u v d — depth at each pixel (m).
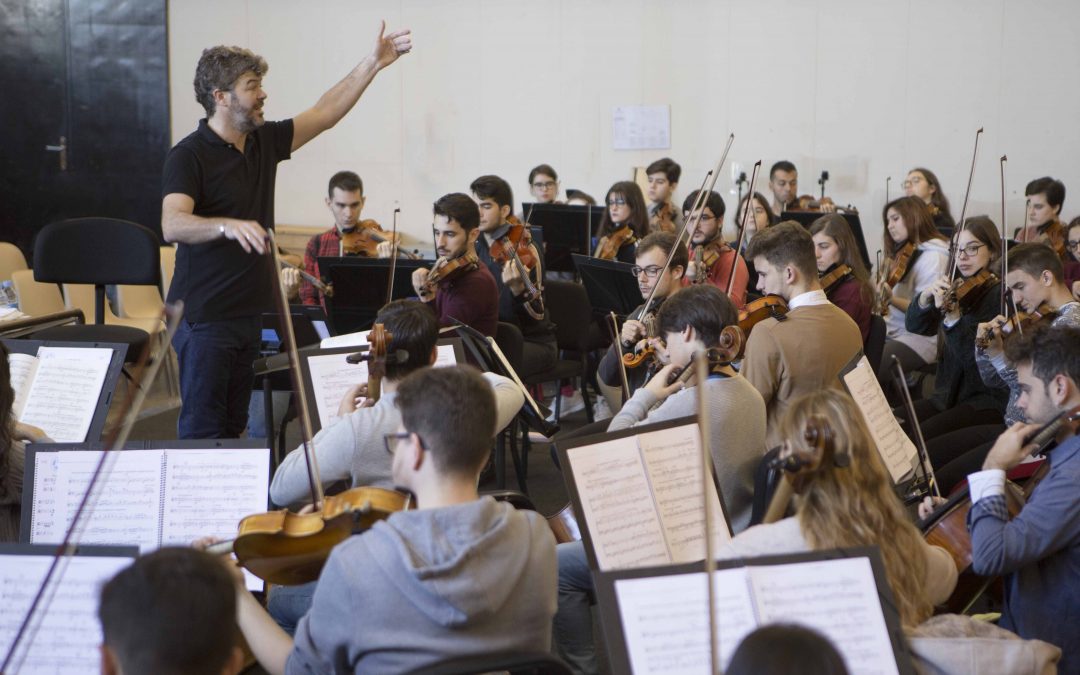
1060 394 2.21
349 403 2.69
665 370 2.74
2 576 1.80
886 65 7.72
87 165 8.46
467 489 1.83
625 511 2.19
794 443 1.87
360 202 5.80
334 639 1.70
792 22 7.79
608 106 8.08
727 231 8.05
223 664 1.29
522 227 5.24
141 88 8.36
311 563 2.10
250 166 3.48
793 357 3.06
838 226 4.23
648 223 6.22
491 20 8.12
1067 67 7.51
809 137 7.88
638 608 1.68
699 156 8.03
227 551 2.08
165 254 6.34
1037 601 2.19
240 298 3.48
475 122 8.24
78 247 4.87
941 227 6.51
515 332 4.50
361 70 3.79
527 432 4.55
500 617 1.73
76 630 1.77
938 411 4.11
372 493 2.07
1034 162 7.63
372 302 4.52
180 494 2.49
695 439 2.27
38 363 3.07
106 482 2.47
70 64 8.34
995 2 7.54
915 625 1.81
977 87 7.64
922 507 2.58
